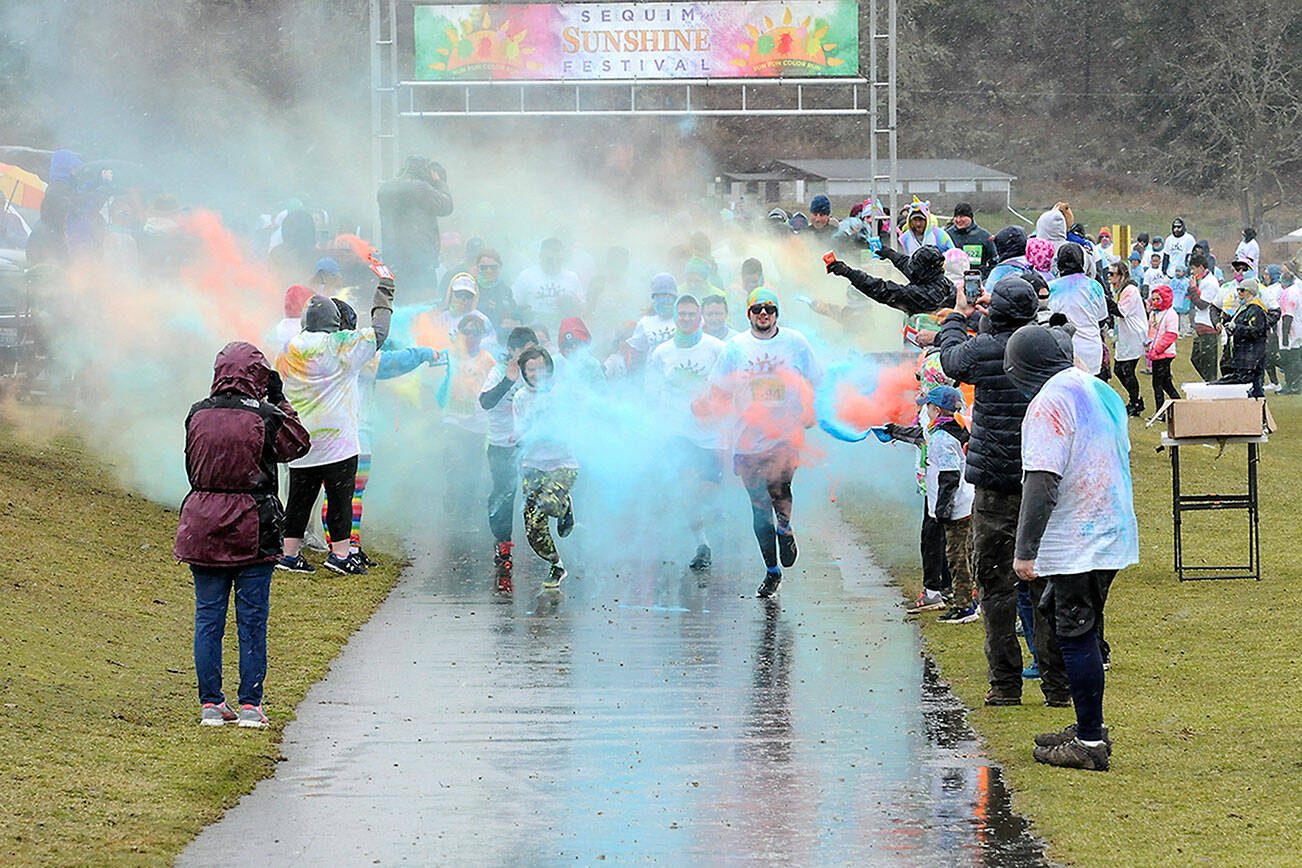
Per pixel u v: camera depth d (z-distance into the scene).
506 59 56.41
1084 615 20.48
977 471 23.97
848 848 17.56
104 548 32.97
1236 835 17.55
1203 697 24.23
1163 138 191.88
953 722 23.25
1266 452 56.09
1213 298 73.00
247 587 22.70
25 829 17.28
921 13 189.75
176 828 17.95
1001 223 171.25
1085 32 192.62
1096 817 18.36
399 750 21.78
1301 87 186.25
